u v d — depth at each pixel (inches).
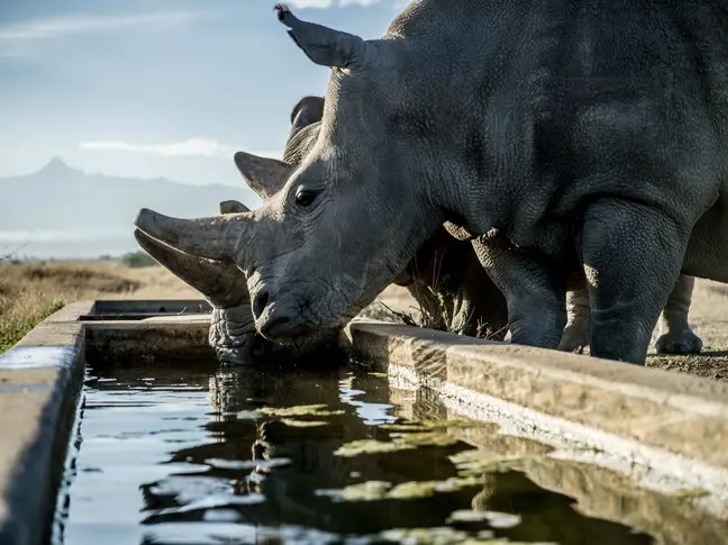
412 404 243.6
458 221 272.8
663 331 391.2
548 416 192.4
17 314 483.2
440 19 269.9
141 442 197.8
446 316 344.5
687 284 384.2
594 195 253.1
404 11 277.0
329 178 263.7
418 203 266.7
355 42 263.1
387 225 263.7
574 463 170.9
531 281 278.4
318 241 263.1
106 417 229.5
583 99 251.0
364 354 316.8
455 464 172.1
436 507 145.9
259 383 289.1
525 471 165.9
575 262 271.4
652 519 138.5
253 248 271.3
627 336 249.1
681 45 249.0
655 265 249.6
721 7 249.1
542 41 257.8
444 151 263.1
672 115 246.5
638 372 179.5
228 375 309.7
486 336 327.0
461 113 261.1
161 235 280.1
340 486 158.9
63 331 309.9
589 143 250.2
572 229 263.7
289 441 196.5
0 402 167.0
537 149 256.1
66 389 198.4
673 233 250.4
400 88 261.9
